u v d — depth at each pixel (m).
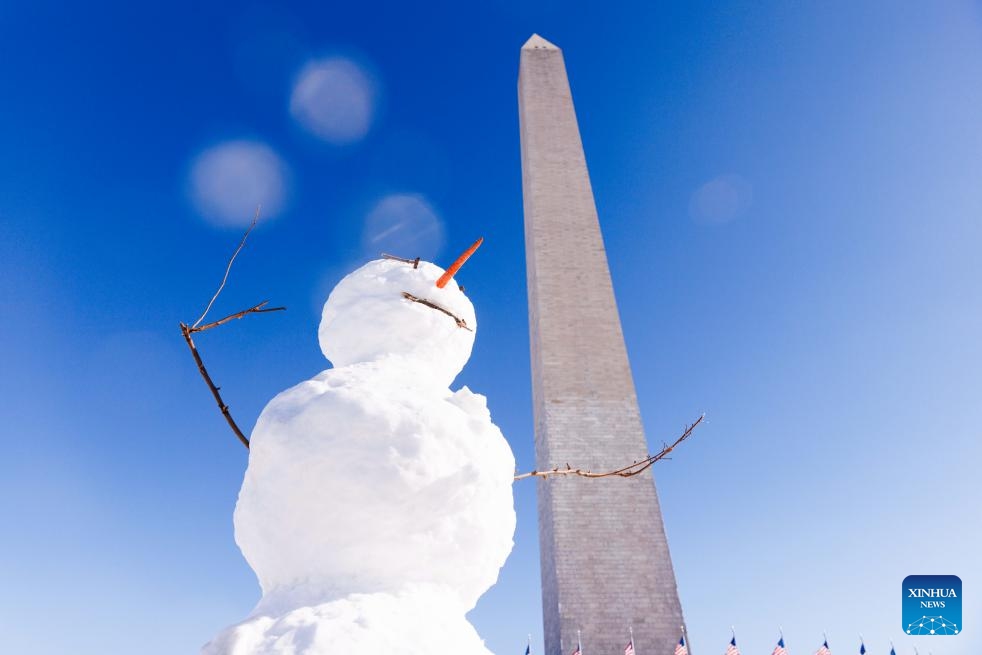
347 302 2.58
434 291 2.60
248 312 2.38
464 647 1.60
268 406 2.01
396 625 1.52
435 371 2.46
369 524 1.75
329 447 1.81
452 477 1.88
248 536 1.90
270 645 1.39
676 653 14.12
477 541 1.89
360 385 2.01
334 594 1.64
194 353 2.28
